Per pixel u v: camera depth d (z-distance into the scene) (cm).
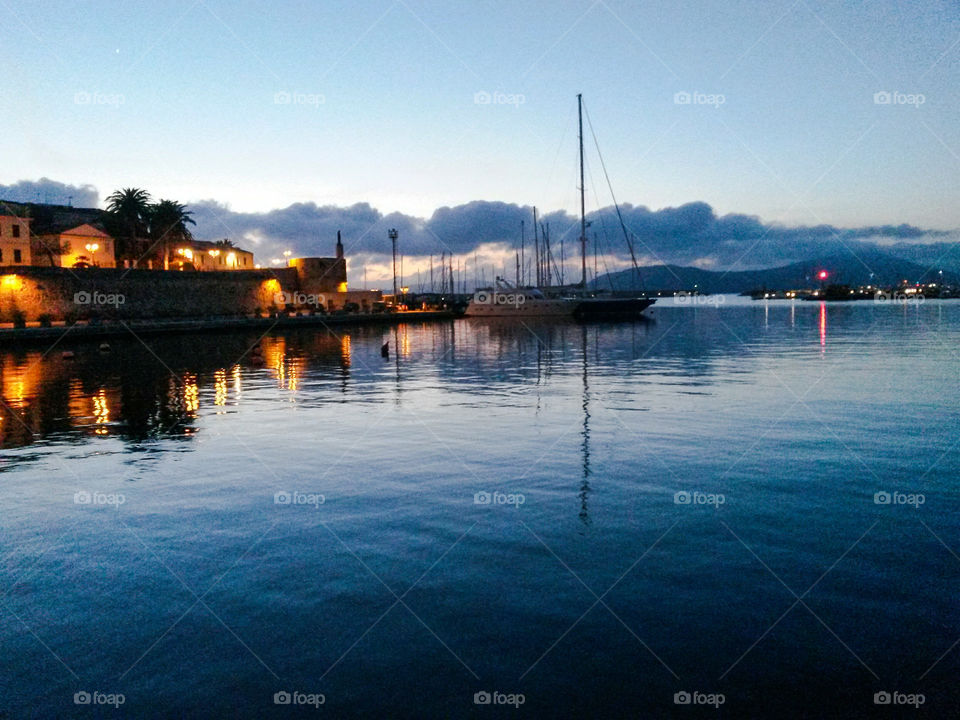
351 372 2678
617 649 497
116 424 1484
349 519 800
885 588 594
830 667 471
